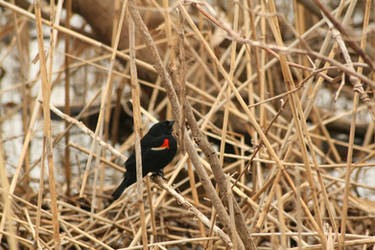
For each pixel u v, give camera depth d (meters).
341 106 17.05
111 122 17.09
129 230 9.71
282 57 6.23
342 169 12.73
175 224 11.29
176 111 5.89
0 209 8.98
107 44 13.55
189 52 12.06
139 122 6.64
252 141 8.27
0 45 18.19
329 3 15.73
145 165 7.98
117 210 11.09
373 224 10.37
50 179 6.12
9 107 16.30
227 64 13.73
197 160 5.99
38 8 6.01
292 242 10.12
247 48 8.64
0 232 7.09
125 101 16.98
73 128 16.16
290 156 11.62
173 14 10.20
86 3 13.12
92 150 7.03
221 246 9.59
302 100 7.28
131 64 6.25
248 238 6.57
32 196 11.18
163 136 8.23
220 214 6.12
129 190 11.64
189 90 13.09
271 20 6.41
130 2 5.65
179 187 12.38
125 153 14.42
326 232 7.23
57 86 18.36
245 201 8.21
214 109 8.73
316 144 12.80
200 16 9.52
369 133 13.52
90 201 11.55
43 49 6.02
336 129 15.66
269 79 10.26
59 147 14.59
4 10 15.58
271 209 10.04
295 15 9.13
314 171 9.58
